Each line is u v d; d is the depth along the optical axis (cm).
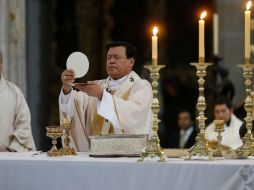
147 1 3403
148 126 1370
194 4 3372
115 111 1327
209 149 1215
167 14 3403
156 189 1144
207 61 2911
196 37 3388
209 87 2745
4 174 1186
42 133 2734
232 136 1952
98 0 3262
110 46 1440
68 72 1323
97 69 3238
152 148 1191
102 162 1162
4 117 1630
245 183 1116
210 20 3089
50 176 1173
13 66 2423
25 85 2483
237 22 2877
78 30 3216
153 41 1205
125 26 3353
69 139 1339
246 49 1223
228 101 1986
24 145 1638
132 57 1431
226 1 2886
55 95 2952
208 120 2545
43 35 2767
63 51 3166
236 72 2841
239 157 1234
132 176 1150
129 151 1242
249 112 1245
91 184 1159
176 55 3369
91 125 1424
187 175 1137
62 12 3198
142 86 1405
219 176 1127
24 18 2483
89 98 1427
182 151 1310
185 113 2452
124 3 3350
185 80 3338
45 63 2791
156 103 1204
